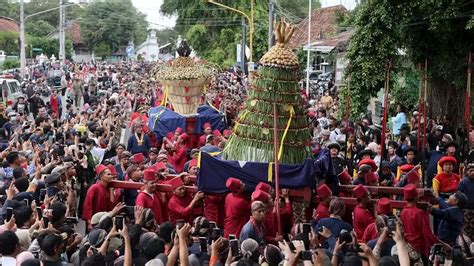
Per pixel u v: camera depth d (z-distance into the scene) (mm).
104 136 21188
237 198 12430
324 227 10789
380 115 30219
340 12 41969
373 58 23516
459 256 9891
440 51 23656
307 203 12727
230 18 69312
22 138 20250
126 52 122500
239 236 11766
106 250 9336
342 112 24719
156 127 22672
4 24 93062
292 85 13188
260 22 67312
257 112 13164
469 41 23375
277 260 8633
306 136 13305
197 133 22953
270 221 12070
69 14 120375
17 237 9148
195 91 23328
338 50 35188
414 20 22891
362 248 9039
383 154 17453
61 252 9312
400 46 23734
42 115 24422
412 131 23312
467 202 13000
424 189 13156
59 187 12773
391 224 9938
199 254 9664
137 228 9719
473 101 24156
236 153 13250
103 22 119750
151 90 40062
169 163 18156
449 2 21469
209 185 12852
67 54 106000
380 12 23000
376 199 13094
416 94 28656
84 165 15578
